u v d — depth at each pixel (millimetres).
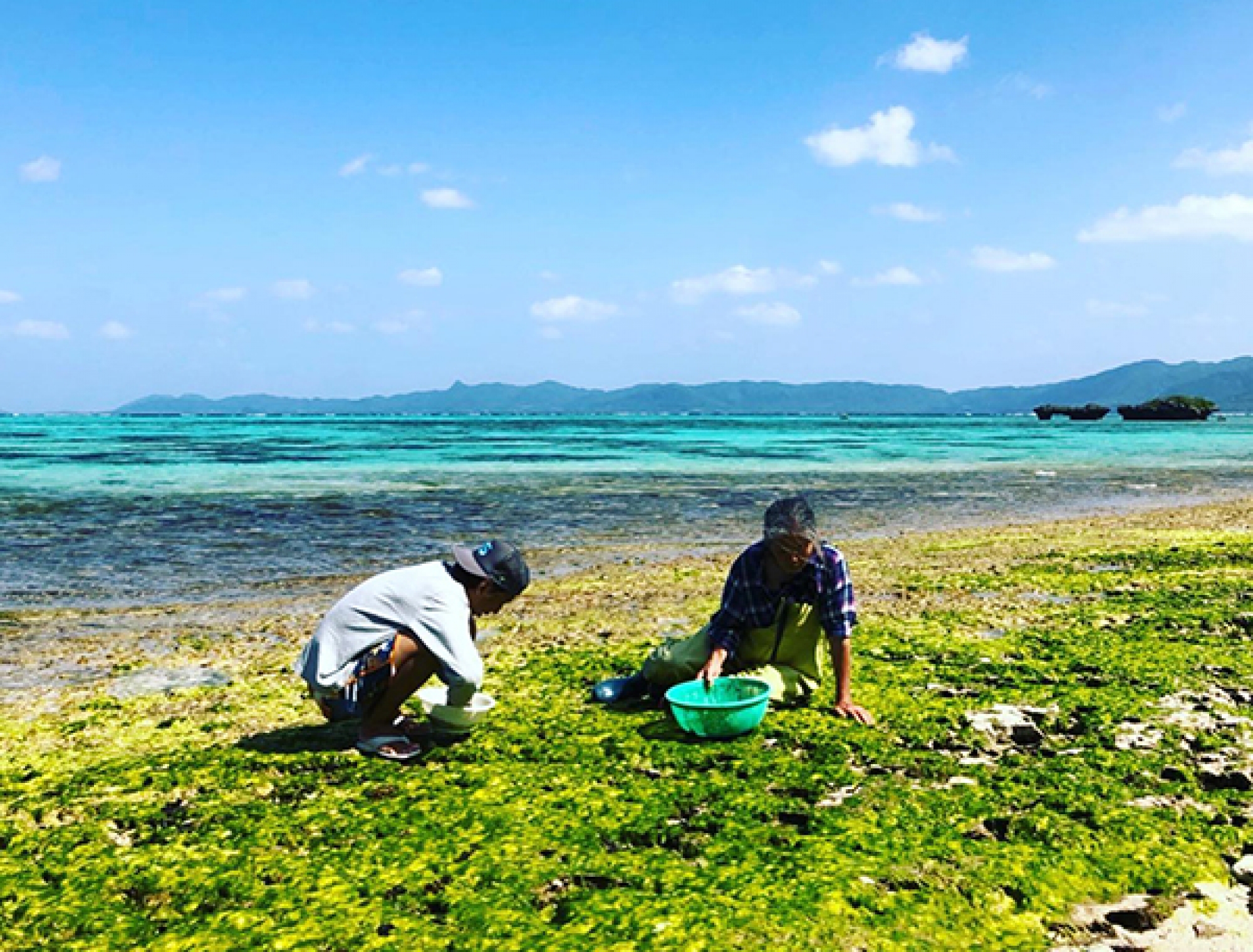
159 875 4320
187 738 6551
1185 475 35531
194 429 107125
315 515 20969
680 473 35500
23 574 13875
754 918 3857
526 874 4293
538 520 20500
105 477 32312
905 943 3734
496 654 8984
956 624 9883
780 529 6320
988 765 5723
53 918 3965
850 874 4223
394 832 4770
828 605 6648
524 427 122375
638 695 7242
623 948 3660
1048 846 4547
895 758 5789
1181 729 6297
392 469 37219
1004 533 18422
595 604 11633
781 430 106438
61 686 8164
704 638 6973
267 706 7363
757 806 5047
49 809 5152
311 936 3793
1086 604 10930
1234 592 11422
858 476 34719
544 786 5398
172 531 18359
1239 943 3857
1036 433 93188
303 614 11398
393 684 5930
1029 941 3797
